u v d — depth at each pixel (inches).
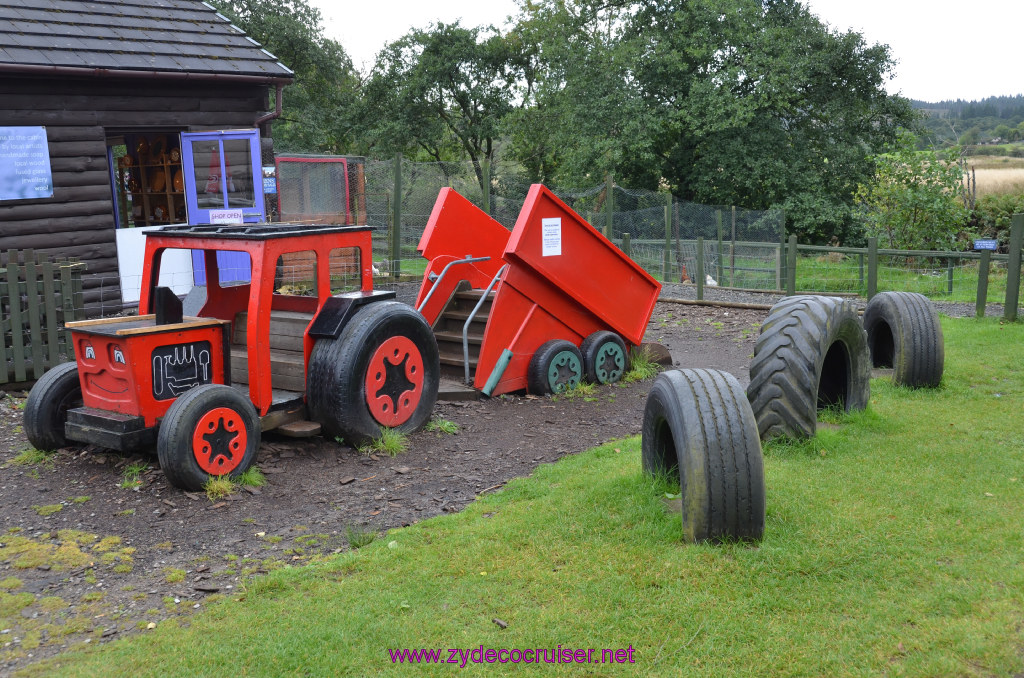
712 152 1094.4
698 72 1090.1
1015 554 141.9
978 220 879.7
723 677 111.1
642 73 1095.0
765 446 202.4
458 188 633.6
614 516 165.9
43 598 144.3
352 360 221.1
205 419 192.9
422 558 151.4
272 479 204.8
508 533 160.9
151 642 126.0
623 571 141.7
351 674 115.2
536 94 1262.3
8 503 191.3
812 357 202.1
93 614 138.2
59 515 183.3
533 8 1424.7
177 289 459.5
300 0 1513.3
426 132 1596.9
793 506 164.4
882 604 127.0
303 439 235.0
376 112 1628.9
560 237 299.6
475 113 1648.6
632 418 267.4
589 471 201.0
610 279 320.5
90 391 206.7
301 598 138.3
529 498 185.8
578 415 271.0
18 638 130.7
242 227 243.0
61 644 128.5
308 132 1499.8
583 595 134.2
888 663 112.3
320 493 195.6
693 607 128.3
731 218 751.7
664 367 345.7
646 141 1063.0
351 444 229.9
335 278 509.7
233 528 174.1
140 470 206.8
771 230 729.0
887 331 289.3
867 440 209.6
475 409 275.3
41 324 296.8
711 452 147.8
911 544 146.8
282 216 578.6
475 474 209.8
